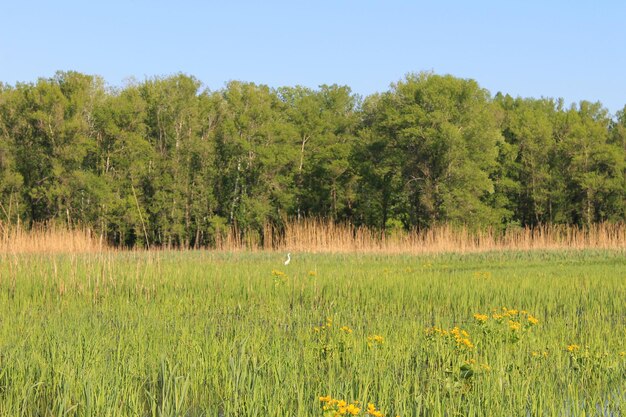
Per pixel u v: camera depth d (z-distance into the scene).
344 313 15.56
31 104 57.00
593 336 12.72
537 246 37.88
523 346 11.63
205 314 15.62
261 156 59.41
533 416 8.50
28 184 57.25
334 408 7.72
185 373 10.09
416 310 16.34
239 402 8.84
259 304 17.27
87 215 55.78
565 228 65.88
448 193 55.38
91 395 8.91
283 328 13.79
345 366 10.56
